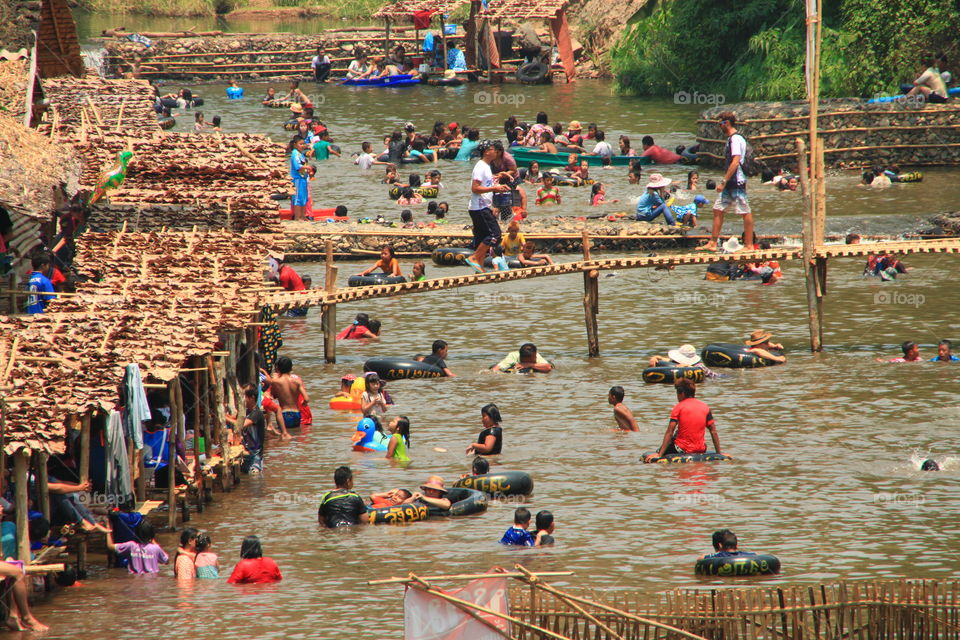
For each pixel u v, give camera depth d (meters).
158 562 59.38
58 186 86.62
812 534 61.53
